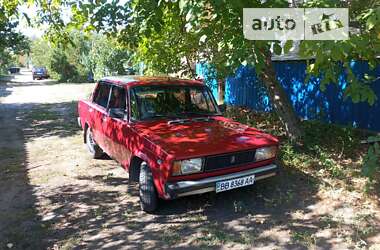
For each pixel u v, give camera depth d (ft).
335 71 17.31
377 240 13.88
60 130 37.24
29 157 26.81
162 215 16.61
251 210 16.81
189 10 15.01
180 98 20.04
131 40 21.44
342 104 30.40
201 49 29.48
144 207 16.74
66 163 24.85
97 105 23.71
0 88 106.63
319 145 24.61
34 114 49.73
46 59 151.02
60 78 141.49
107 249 13.97
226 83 46.06
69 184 20.84
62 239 14.79
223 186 15.72
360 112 28.94
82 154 27.02
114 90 21.42
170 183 15.06
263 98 39.29
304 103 34.45
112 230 15.42
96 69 110.01
